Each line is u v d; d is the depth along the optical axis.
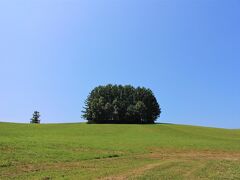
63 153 45.06
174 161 41.62
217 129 115.88
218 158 48.66
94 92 154.25
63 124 115.62
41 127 102.44
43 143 55.38
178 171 31.00
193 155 52.31
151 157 47.12
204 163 39.50
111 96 152.75
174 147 61.16
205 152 56.69
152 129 104.38
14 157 38.69
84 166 35.19
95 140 68.69
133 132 94.88
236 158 49.50
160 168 33.16
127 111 148.50
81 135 84.06
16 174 29.05
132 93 152.88
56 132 89.81
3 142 51.31
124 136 83.50
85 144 58.44
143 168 33.06
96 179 25.48
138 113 148.12
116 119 149.62
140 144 63.50
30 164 35.41
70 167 34.28
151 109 151.75
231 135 99.44
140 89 153.75
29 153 42.78
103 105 149.12
